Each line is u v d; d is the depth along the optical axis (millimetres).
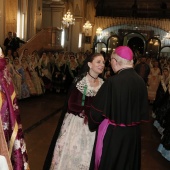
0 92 1727
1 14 11922
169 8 25562
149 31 24047
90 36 24062
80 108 2932
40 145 4723
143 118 2482
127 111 2383
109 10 25516
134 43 24703
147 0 25609
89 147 2918
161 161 4477
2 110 1729
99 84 3037
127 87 2375
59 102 8820
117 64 2471
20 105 7840
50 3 18719
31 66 9320
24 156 1838
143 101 2486
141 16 24516
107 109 2385
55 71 10758
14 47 11164
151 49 23828
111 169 2385
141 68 8578
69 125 2969
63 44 19562
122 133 2381
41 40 13680
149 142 5434
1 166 1322
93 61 2932
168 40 23219
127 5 25797
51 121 6312
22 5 14672
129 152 2424
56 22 18922
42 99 9141
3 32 12039
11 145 1759
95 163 2502
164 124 5137
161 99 6117
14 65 8500
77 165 2896
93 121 2426
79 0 21375
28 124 5898
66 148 2928
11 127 1757
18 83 8312
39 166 3926
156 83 9594
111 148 2381
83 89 2934
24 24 15016
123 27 24688
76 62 11000
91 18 24234
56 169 2926
